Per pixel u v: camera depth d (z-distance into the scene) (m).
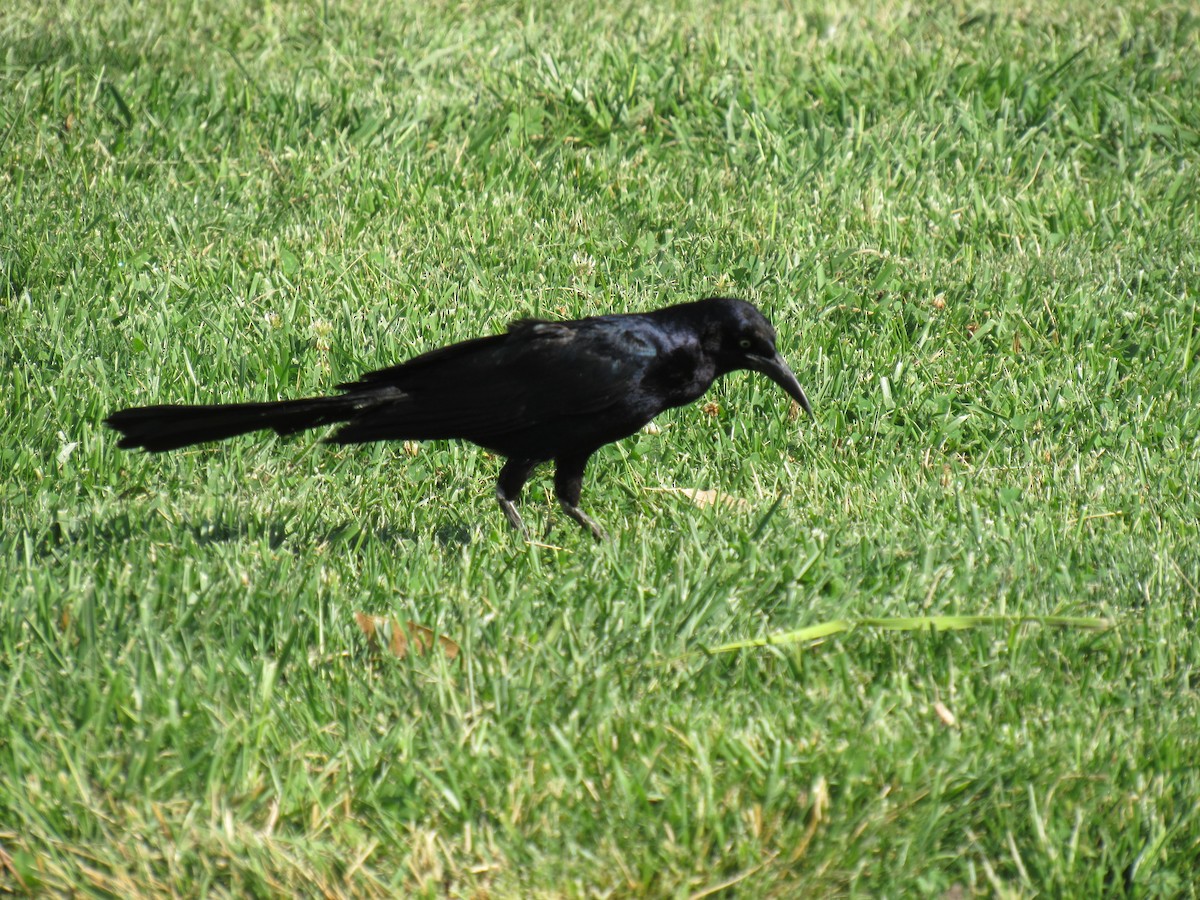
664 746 6.19
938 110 15.50
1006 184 14.44
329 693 6.55
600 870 5.61
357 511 8.85
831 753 6.11
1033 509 8.94
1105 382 10.89
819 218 13.55
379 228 12.95
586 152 14.62
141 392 10.02
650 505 9.12
